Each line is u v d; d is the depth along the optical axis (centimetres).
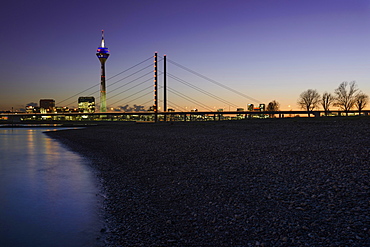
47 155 2614
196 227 822
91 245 765
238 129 3744
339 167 1312
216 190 1159
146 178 1476
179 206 1014
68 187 1387
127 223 897
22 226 908
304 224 775
